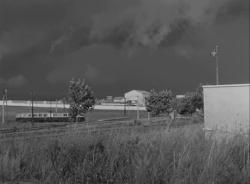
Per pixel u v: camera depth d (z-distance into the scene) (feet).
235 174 25.63
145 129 36.96
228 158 27.09
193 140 30.78
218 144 28.86
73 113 240.53
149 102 294.05
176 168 27.12
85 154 32.50
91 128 38.78
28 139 39.11
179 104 232.73
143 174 27.30
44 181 30.32
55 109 466.29
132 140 32.83
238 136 30.12
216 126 33.37
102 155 31.53
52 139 36.52
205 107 38.01
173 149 29.35
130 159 30.63
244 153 27.50
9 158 34.45
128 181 28.25
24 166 33.42
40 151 34.94
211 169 25.81
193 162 27.09
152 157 28.89
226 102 36.76
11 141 38.37
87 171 30.09
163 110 282.97
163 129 34.81
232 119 35.91
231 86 36.70
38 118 289.74
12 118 316.81
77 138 34.60
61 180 29.96
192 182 25.54
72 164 31.94
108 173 29.48
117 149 31.60
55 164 32.14
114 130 36.83
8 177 31.65
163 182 27.02
